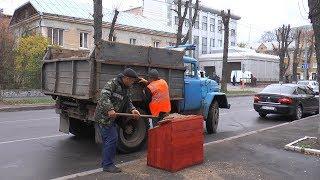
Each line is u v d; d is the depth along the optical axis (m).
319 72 9.34
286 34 48.25
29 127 12.14
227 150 8.55
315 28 9.16
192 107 10.76
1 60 24.00
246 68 53.31
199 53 66.31
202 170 6.88
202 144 7.35
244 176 6.61
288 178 6.59
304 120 14.25
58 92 9.27
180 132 6.80
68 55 10.21
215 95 11.73
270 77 58.00
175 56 9.66
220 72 56.00
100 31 20.17
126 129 8.45
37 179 6.44
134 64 8.55
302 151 8.57
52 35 35.56
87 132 10.34
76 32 37.09
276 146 9.14
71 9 37.66
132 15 46.06
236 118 16.31
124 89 6.88
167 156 6.72
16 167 7.18
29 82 25.72
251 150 8.62
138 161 7.42
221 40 71.31
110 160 6.66
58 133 10.98
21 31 30.02
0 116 15.56
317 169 7.20
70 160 7.81
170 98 9.60
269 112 15.98
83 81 8.19
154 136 6.92
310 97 17.12
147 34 43.50
